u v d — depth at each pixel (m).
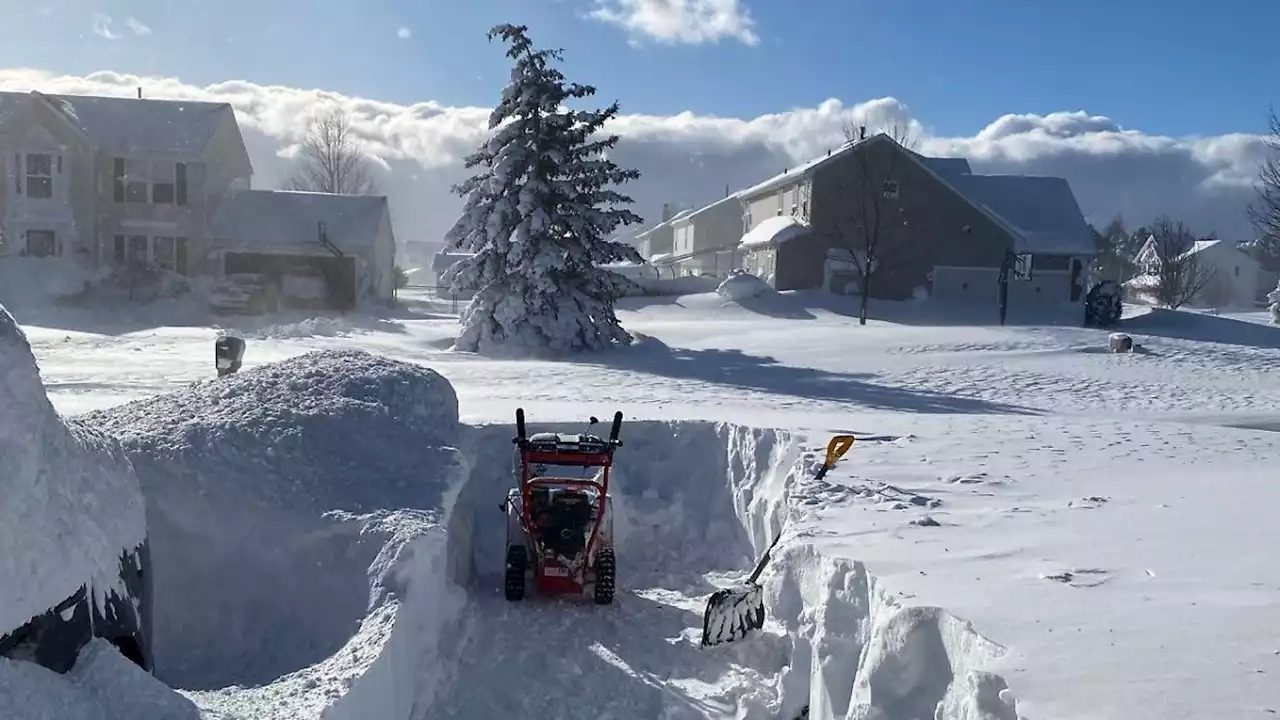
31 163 45.53
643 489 12.73
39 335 30.14
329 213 49.78
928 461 11.11
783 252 48.72
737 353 29.94
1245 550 6.70
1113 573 6.11
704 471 13.11
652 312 45.31
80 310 38.56
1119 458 11.40
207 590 7.71
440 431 10.59
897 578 6.07
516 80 32.00
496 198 32.03
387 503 8.29
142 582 5.27
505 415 13.95
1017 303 48.94
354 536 7.70
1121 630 4.92
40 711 3.92
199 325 36.50
